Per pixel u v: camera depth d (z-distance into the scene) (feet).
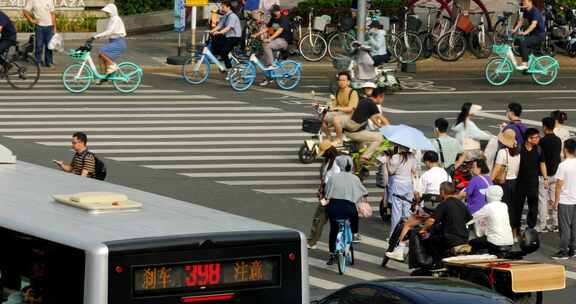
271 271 53.26
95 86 180.34
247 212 115.96
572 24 224.74
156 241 49.83
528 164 108.88
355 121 130.00
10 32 176.96
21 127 150.82
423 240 90.58
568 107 176.45
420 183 102.94
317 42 212.02
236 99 174.70
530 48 195.93
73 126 152.66
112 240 49.21
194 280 51.06
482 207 95.86
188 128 154.30
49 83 181.78
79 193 57.00
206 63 186.09
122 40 176.45
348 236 96.84
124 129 152.25
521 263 80.64
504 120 164.66
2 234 52.75
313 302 66.44
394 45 209.56
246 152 142.72
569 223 103.45
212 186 126.00
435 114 166.91
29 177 63.21
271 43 183.42
